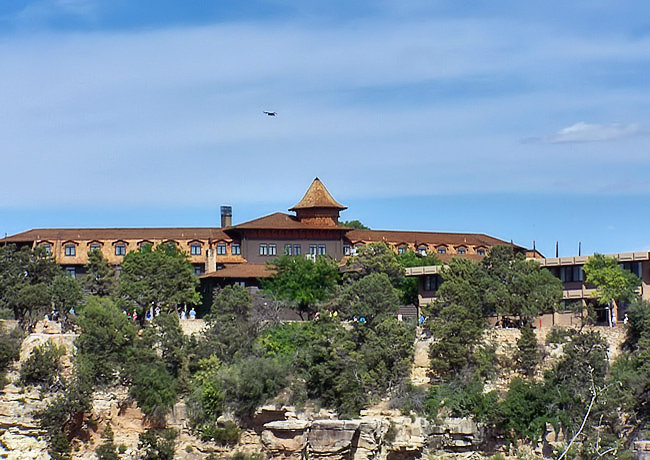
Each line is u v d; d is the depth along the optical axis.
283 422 186.50
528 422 187.38
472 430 188.75
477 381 194.38
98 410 198.88
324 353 197.75
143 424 199.25
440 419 189.75
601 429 183.75
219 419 197.88
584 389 187.25
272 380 198.88
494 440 188.88
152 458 194.38
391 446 188.00
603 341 193.25
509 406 187.62
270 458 185.50
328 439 183.75
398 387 196.00
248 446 196.38
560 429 184.62
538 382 193.12
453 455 189.00
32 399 196.25
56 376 199.12
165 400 199.88
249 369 199.12
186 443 197.88
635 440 178.25
